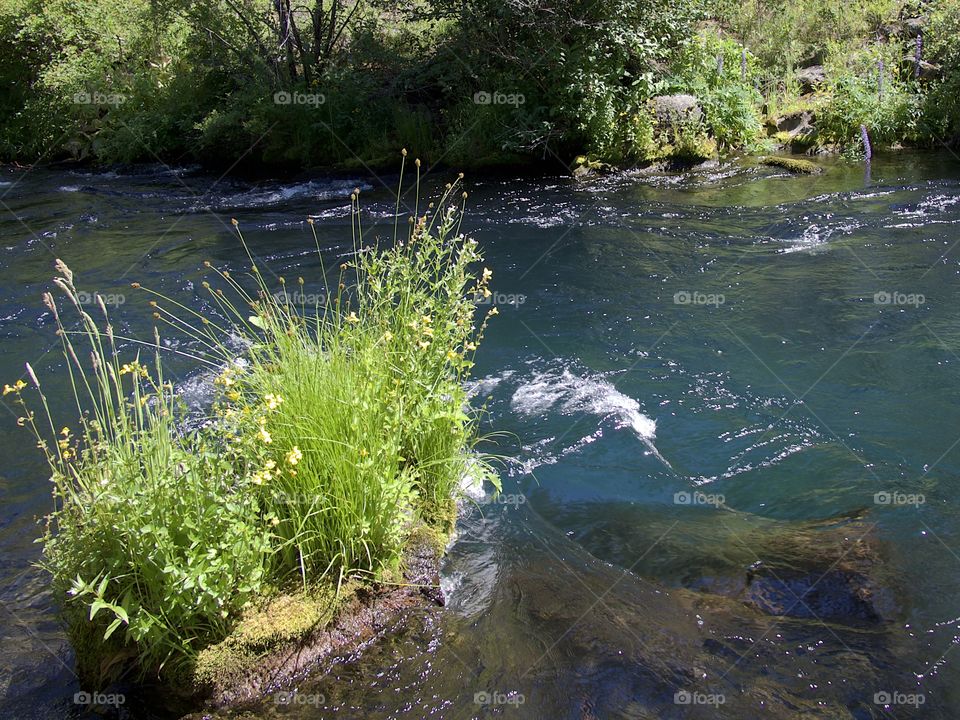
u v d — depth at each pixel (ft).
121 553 9.54
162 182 45.65
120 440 10.48
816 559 11.85
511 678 9.73
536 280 25.02
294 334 12.34
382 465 11.39
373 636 10.42
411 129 45.19
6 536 13.20
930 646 10.09
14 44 58.65
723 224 29.96
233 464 10.82
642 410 16.92
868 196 32.14
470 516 13.39
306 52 49.60
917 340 19.44
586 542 12.69
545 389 17.92
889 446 15.21
